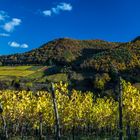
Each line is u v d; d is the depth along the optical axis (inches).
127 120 2150.6
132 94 1701.5
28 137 3090.6
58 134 1041.5
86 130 3380.9
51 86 1047.6
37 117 2534.5
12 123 2886.3
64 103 2244.1
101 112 3063.5
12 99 2655.0
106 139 3019.2
